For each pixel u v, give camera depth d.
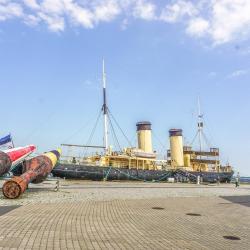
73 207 18.98
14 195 22.73
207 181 76.81
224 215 18.94
